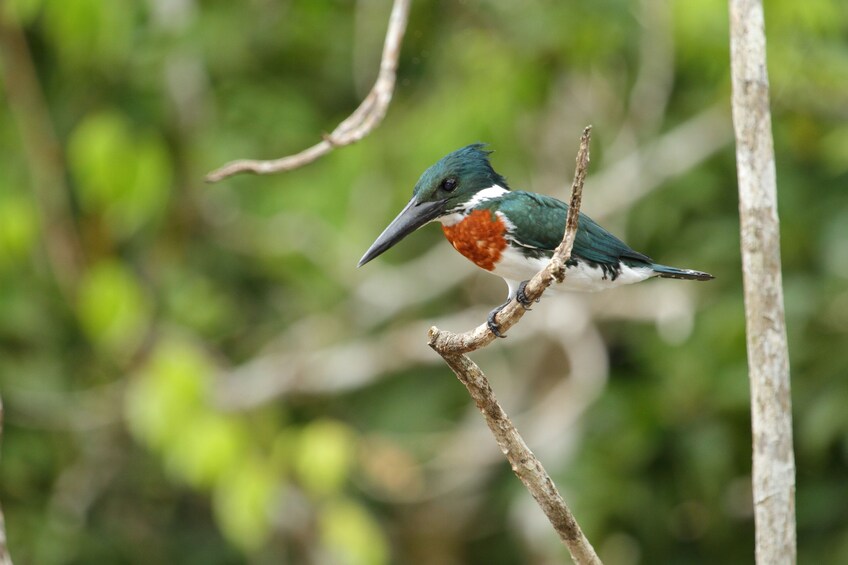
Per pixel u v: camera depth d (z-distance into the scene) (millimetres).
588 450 13109
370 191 13367
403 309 14461
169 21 13000
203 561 14945
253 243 14258
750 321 6008
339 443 11828
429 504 15492
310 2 13703
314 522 13883
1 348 13688
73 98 13477
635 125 12992
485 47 13062
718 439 12633
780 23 11461
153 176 11578
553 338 14164
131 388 13336
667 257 13086
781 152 12680
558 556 13500
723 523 13094
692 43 11805
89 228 12852
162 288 13703
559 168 13797
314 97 14195
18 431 13711
